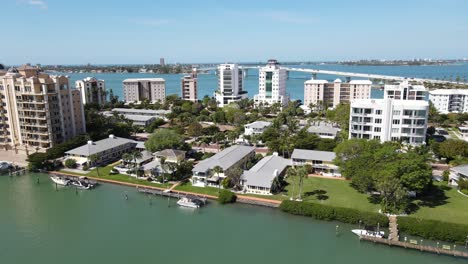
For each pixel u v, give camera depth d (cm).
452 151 12469
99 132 15838
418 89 17512
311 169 11806
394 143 11312
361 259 7256
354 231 8175
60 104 14312
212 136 16762
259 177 10525
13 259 7344
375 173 9175
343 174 10312
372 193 10038
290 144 13575
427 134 15600
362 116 13512
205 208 9638
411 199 9506
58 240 8125
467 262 7088
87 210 9662
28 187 11325
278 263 7144
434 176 11088
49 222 8994
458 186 10150
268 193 10162
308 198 9769
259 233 8294
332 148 13025
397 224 8100
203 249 7675
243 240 8012
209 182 11056
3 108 14775
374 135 13462
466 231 7500
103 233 8419
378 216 8306
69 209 9738
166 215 9306
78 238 8194
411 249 7538
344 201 9506
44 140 14188
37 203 10138
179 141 13662
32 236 8312
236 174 10412
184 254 7494
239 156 12338
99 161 13138
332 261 7206
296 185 10806
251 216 9125
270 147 13962
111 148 13650
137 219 9100
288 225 8644
